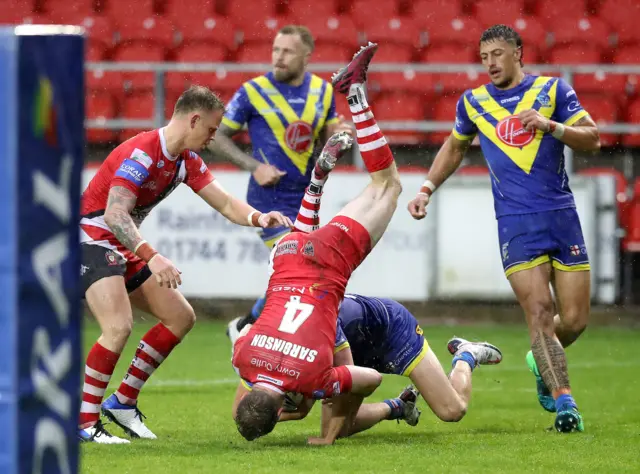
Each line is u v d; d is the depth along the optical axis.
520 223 20.52
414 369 18.92
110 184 18.28
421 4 52.19
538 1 52.09
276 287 17.11
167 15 51.91
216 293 39.53
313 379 16.19
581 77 48.81
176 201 39.50
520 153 20.64
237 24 51.59
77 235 9.66
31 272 9.14
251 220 19.25
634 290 43.25
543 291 20.34
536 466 15.57
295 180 27.84
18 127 8.91
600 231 39.47
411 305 41.56
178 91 48.62
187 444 17.67
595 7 51.88
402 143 46.09
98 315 18.19
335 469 15.09
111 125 41.50
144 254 17.08
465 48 50.44
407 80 48.94
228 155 27.03
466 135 21.95
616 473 15.08
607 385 27.22
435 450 17.05
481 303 41.12
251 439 16.25
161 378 27.84
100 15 51.88
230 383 26.98
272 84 27.72
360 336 18.62
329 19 51.56
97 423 18.09
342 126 27.31
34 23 51.91
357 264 17.47
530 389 26.38
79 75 9.57
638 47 50.47
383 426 20.53
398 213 39.66
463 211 39.59
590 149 20.56
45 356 9.37
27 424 9.20
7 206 8.95
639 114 47.78
